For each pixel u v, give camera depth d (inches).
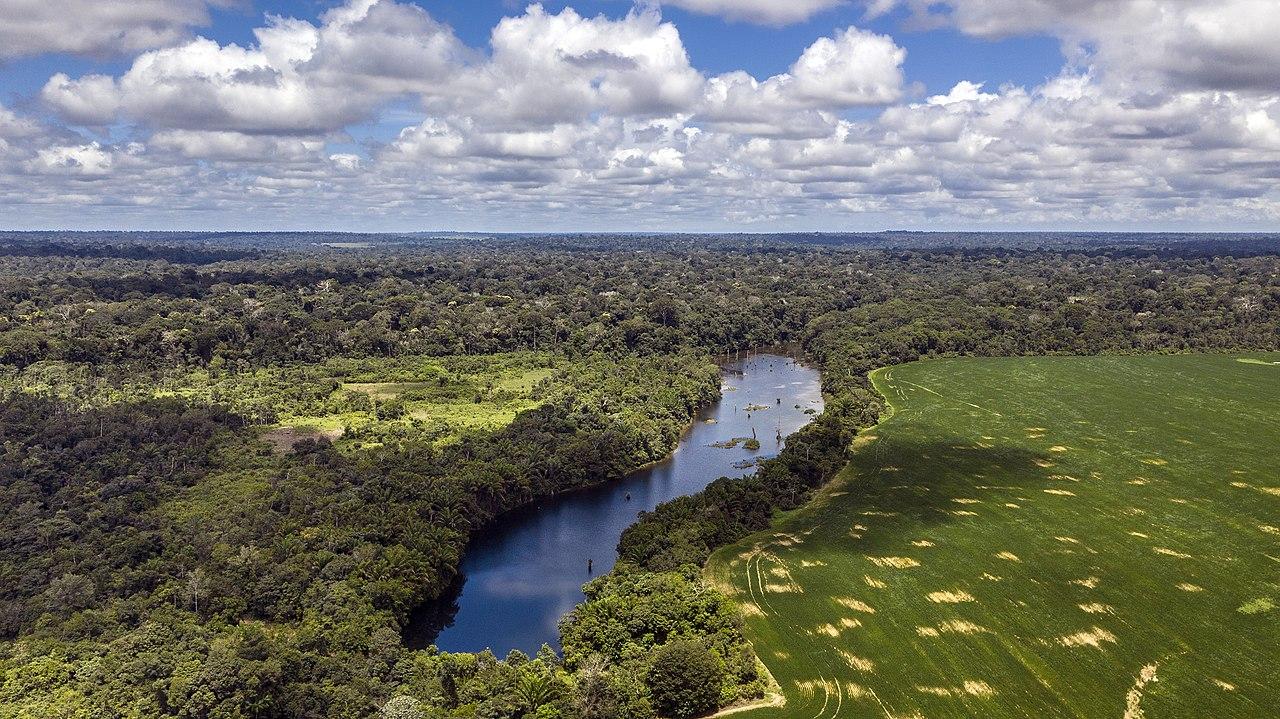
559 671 4904.0
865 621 5634.8
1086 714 4601.4
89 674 4515.3
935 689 4845.0
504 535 7613.2
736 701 4763.8
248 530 6555.1
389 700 4424.2
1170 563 6412.4
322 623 5418.3
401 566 6156.5
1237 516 7283.5
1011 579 6210.6
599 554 7185.0
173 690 4274.1
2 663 4586.6
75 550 6082.7
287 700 4436.5
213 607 5536.4
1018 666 5073.8
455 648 5708.7
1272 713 4581.7
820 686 4894.2
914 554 6678.2
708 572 6437.0
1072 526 7165.4
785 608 5826.8
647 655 5039.4
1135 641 5329.7
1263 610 5674.2
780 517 7603.4
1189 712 4606.3
